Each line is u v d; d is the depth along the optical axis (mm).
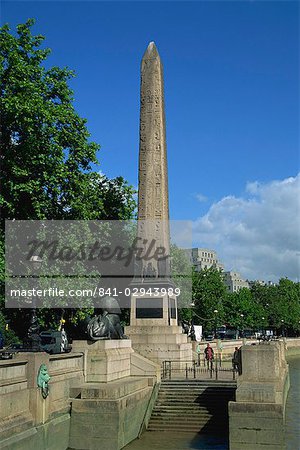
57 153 35156
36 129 34312
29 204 34781
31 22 36688
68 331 40719
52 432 19672
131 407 23234
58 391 21203
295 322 137125
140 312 37438
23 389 18547
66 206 36906
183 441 23172
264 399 20844
